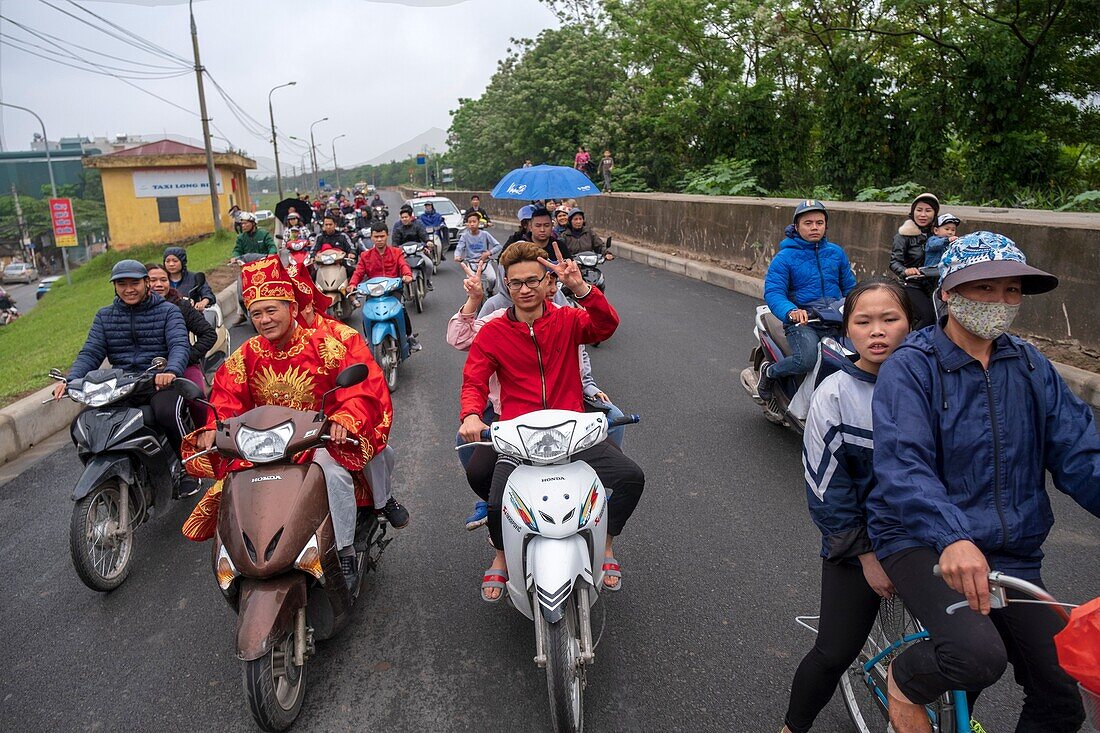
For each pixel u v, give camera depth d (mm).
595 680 3262
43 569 4566
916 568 2152
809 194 17500
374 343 7676
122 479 4352
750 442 5902
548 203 13922
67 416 7445
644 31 23219
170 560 4594
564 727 2768
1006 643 2238
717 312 10703
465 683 3314
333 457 3445
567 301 5055
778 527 4562
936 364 2240
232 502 3143
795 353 5344
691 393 7133
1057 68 14680
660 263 15797
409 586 4117
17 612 4086
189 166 37812
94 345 4914
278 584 3039
